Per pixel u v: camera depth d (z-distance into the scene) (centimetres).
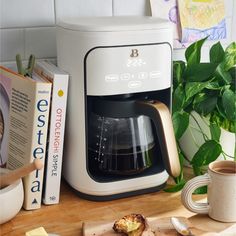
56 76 88
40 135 89
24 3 103
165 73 93
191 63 105
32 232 76
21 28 104
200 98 103
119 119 94
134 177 95
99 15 111
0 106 98
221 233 82
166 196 97
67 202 94
